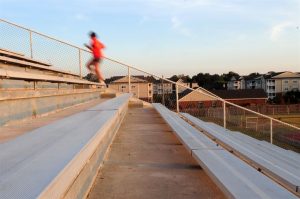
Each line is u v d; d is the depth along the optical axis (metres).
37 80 5.54
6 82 4.43
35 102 4.74
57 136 2.20
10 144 1.93
